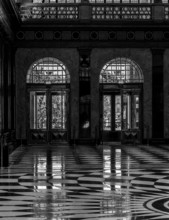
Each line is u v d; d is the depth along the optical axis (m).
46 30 31.00
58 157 23.73
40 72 31.31
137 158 23.03
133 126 31.47
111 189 14.44
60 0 32.06
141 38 31.25
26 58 30.98
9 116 27.58
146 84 31.34
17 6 29.19
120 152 26.27
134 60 31.20
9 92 27.91
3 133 23.88
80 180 16.17
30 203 12.32
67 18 30.70
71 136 31.19
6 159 19.98
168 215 10.97
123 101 31.47
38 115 31.25
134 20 30.78
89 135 31.23
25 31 30.92
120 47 31.17
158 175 17.31
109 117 32.50
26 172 18.17
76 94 31.20
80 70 31.12
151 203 12.38
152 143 31.39
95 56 31.22
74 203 12.34
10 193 13.77
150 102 31.38
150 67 31.33
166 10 31.42
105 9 31.11
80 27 30.84
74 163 21.05
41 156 24.28
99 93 31.34
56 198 13.01
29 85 31.09
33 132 31.14
